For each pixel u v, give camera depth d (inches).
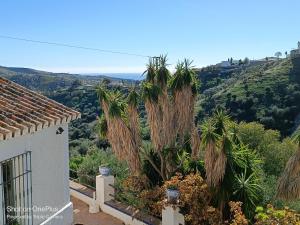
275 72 2551.7
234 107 2042.3
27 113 373.1
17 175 348.5
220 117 528.4
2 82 451.5
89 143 1169.4
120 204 503.8
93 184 606.2
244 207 452.4
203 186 455.8
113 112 510.6
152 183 546.9
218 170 451.5
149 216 467.2
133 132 531.8
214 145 455.2
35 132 369.1
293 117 1919.3
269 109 1977.1
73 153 1054.4
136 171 533.0
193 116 542.9
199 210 447.2
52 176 398.6
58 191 410.0
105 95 539.8
